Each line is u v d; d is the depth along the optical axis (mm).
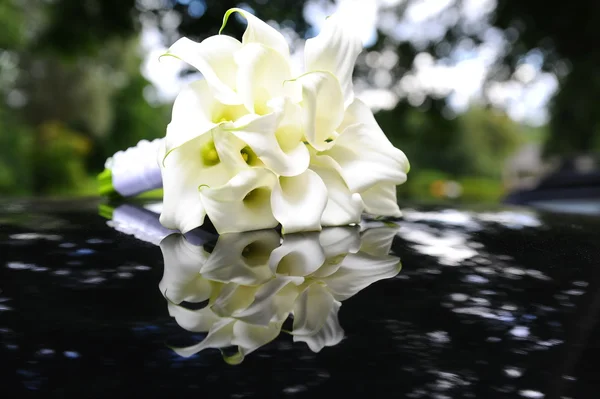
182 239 561
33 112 11891
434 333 327
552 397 243
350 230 618
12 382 250
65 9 3920
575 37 4227
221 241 554
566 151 5887
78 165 9961
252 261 481
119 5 3732
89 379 254
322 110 596
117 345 299
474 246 545
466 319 355
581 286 417
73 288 402
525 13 4254
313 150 613
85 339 308
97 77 12367
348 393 244
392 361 281
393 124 4617
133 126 13344
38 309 365
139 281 420
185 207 570
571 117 5781
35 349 292
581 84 4930
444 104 4520
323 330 332
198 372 264
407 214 770
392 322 349
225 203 570
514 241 573
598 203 1898
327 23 616
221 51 586
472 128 15898
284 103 564
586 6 4062
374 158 613
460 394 245
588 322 352
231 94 567
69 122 12281
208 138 582
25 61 11211
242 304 381
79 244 530
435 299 390
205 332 324
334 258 493
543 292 404
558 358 288
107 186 830
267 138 550
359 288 413
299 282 426
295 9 3514
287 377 259
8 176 8195
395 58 4457
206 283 421
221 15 3336
